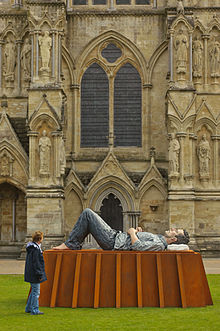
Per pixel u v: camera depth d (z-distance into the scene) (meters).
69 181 46.06
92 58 48.72
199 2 46.88
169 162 44.22
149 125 48.00
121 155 47.72
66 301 19.39
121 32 48.59
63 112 45.00
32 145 43.69
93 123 48.47
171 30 45.25
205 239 44.69
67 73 48.44
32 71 44.28
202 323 16.52
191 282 19.36
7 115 45.16
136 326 16.12
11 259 44.62
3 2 48.66
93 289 19.30
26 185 44.41
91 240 45.91
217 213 45.09
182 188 43.72
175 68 45.03
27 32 48.25
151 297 19.16
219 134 45.84
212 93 46.06
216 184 45.50
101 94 48.62
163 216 45.72
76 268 19.38
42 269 18.12
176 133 44.34
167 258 19.31
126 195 46.00
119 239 20.52
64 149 45.19
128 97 48.66
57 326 16.19
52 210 42.81
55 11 44.59
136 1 48.91
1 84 48.38
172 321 16.77
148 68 48.38
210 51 46.62
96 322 16.66
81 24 48.66
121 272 19.28
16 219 47.44
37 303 18.17
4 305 20.42
